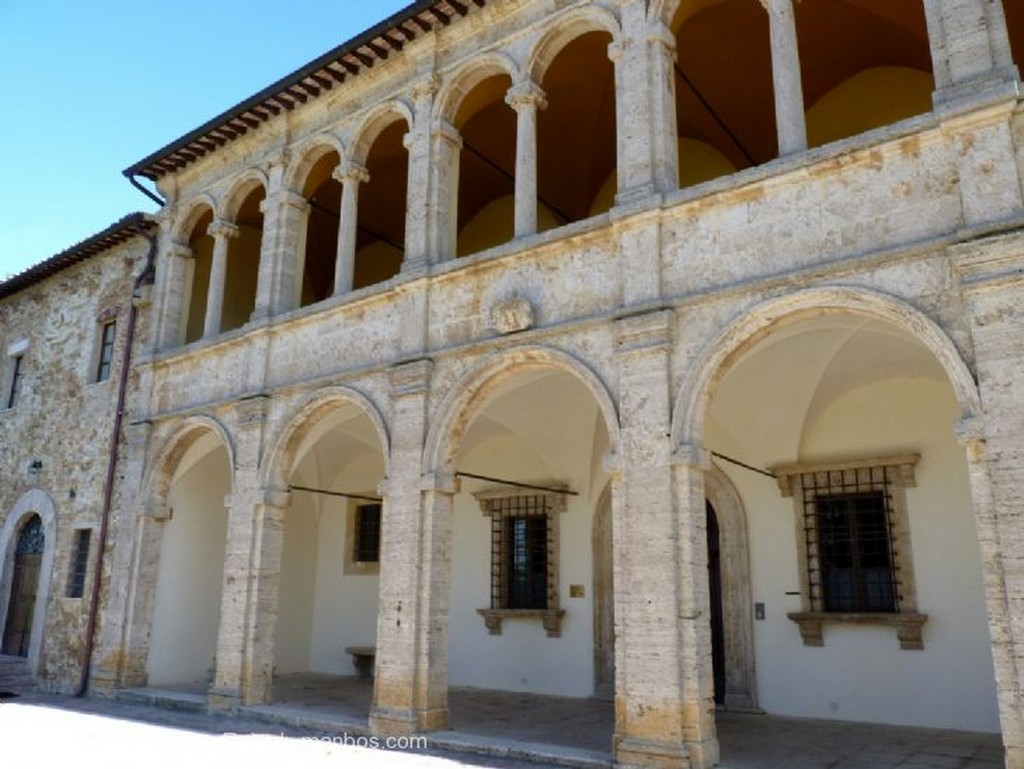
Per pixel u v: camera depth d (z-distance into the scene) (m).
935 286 8.62
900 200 9.12
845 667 12.84
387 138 16.48
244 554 14.62
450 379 12.57
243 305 19.92
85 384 20.19
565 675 15.72
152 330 18.48
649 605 9.78
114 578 17.45
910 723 12.16
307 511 20.56
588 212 17.11
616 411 10.62
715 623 14.72
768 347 12.30
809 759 9.94
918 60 13.20
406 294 13.43
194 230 19.28
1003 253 8.18
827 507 13.59
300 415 14.57
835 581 13.34
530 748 10.54
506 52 13.38
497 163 17.20
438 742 11.22
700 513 10.00
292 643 19.81
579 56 14.04
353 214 15.20
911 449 12.88
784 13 10.67
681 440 9.98
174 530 17.84
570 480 16.33
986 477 7.95
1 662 19.23
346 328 14.35
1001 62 8.73
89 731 12.86
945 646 12.11
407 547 12.30
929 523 12.55
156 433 17.61
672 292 10.56
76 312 21.34
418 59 14.57
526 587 16.84
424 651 11.89
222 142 17.86
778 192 10.02
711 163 15.79
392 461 12.79
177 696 15.45
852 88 14.10
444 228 13.67
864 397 13.43
